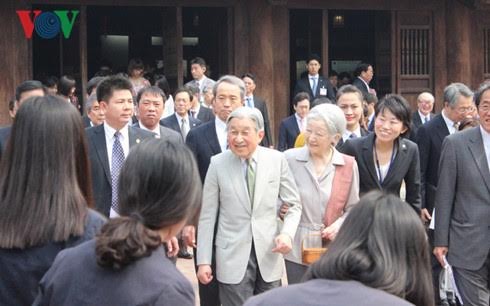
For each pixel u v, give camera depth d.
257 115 5.80
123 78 6.26
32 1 13.94
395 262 2.77
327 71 15.53
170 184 2.96
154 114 7.73
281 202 5.95
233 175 5.84
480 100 6.29
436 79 15.91
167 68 15.38
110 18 19.17
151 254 2.90
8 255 3.33
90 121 9.16
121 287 2.83
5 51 13.79
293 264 6.05
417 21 15.84
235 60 14.95
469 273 6.29
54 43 15.84
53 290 2.94
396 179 6.50
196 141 6.78
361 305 2.66
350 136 7.81
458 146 6.32
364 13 18.64
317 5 15.30
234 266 5.78
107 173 6.17
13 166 3.39
